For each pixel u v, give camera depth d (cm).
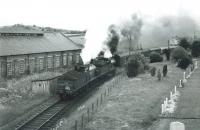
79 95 2948
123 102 2497
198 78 3488
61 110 2381
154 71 3753
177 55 4938
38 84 2888
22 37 4103
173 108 2117
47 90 2859
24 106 2444
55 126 2009
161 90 2936
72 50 4862
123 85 3306
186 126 1762
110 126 1912
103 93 2986
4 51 3453
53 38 4806
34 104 2519
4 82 3170
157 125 1850
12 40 3844
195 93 2652
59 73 3972
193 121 1867
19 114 2236
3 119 2095
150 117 2016
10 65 3519
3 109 2305
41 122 2097
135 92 2867
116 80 3697
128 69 3850
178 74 3897
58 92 2739
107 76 4031
